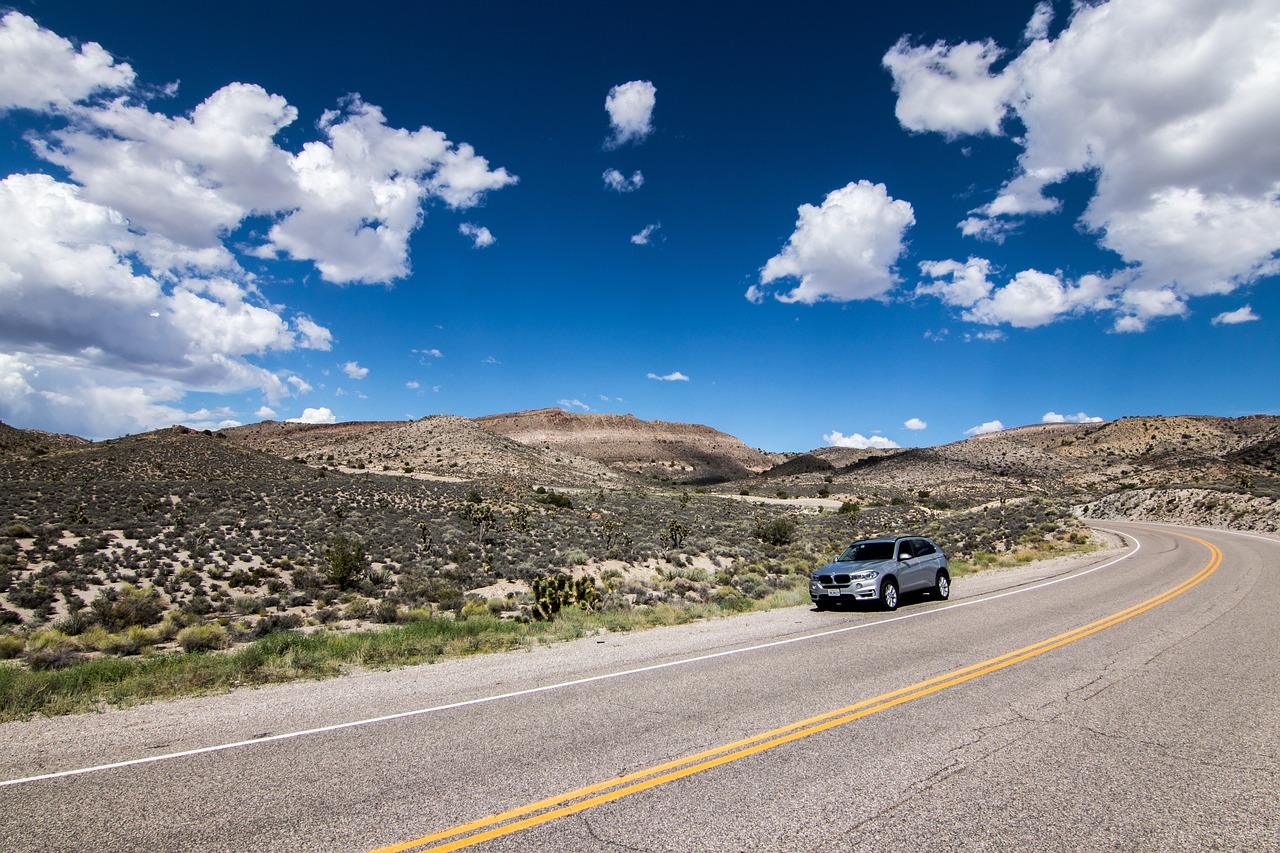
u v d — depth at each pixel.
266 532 36.16
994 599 15.98
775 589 21.98
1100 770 5.35
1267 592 15.83
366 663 10.25
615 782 5.26
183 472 62.00
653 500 81.06
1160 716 6.72
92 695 8.40
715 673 8.88
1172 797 4.85
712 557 34.03
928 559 16.48
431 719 7.05
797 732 6.37
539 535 40.81
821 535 45.25
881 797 4.90
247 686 8.87
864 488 112.06
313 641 11.50
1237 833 4.31
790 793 5.00
